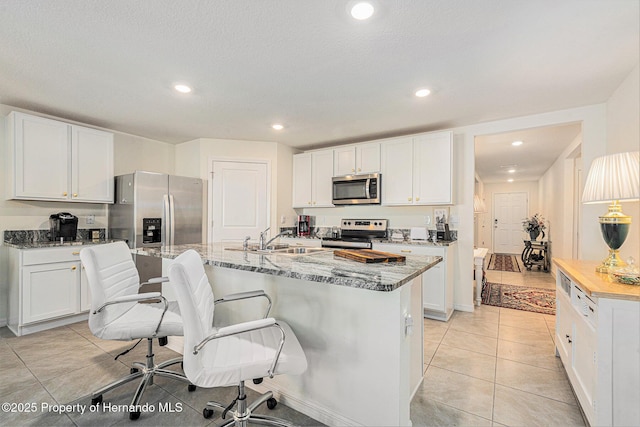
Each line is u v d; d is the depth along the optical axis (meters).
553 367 2.24
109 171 3.54
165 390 1.91
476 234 8.97
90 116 3.28
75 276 3.04
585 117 2.92
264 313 1.89
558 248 5.52
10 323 2.88
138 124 3.57
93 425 1.59
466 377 2.10
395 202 3.80
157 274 3.56
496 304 3.88
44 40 1.86
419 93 2.63
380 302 1.43
